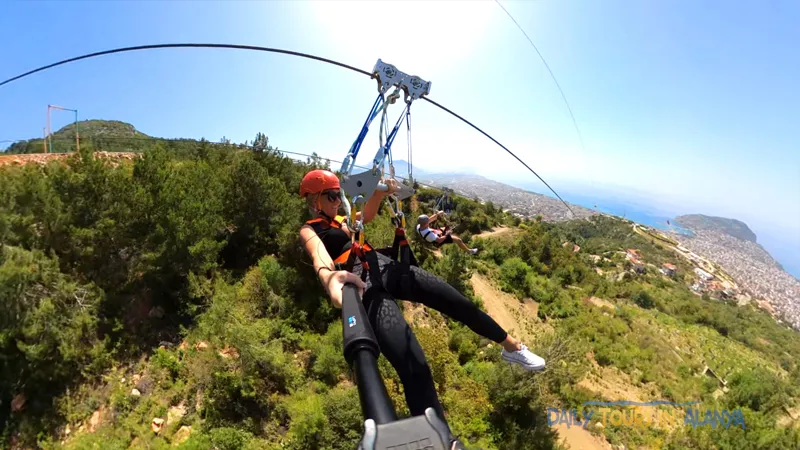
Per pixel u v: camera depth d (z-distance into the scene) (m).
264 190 23.16
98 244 17.75
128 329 17.31
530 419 21.42
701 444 25.91
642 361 38.53
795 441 26.41
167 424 14.54
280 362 16.72
